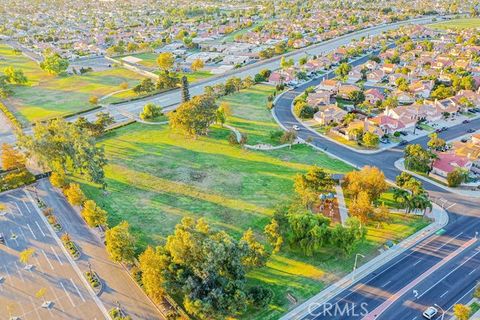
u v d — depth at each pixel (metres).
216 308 74.00
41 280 88.00
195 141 154.38
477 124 168.75
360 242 97.19
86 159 116.62
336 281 86.62
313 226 92.12
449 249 95.06
